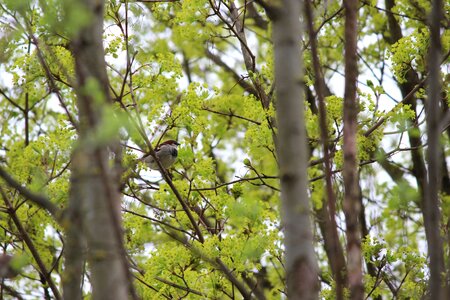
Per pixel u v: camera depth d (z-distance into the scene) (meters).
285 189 5.12
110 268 5.21
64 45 10.21
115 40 10.45
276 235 10.13
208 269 10.39
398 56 11.43
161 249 10.64
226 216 10.49
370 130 10.76
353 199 5.14
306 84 11.35
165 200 11.22
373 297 10.85
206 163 11.53
